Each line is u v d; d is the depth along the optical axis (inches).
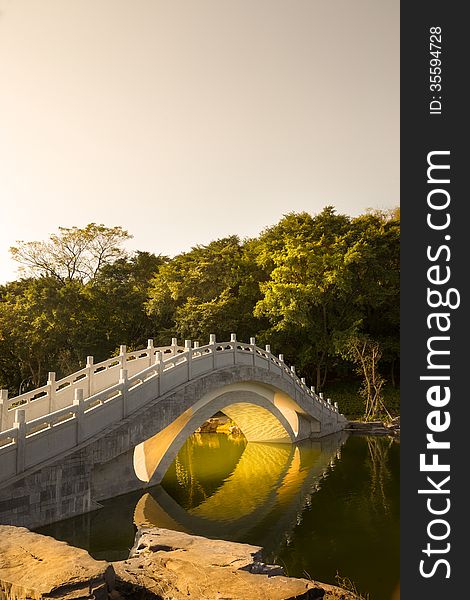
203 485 732.7
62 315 1392.7
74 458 520.7
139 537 361.7
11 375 1525.6
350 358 1381.6
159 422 648.4
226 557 289.0
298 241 1448.1
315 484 713.6
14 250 1637.6
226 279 1508.4
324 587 322.0
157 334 1643.7
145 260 2030.0
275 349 1505.9
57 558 252.2
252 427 1101.7
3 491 446.0
